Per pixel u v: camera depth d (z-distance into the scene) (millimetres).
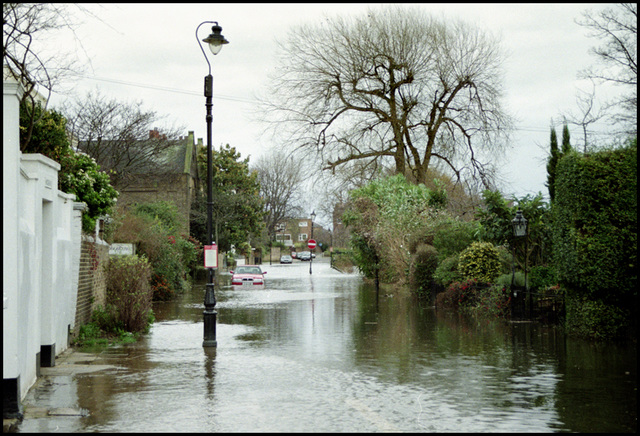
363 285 42781
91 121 36844
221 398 9547
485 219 22359
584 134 27547
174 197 59375
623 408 8758
